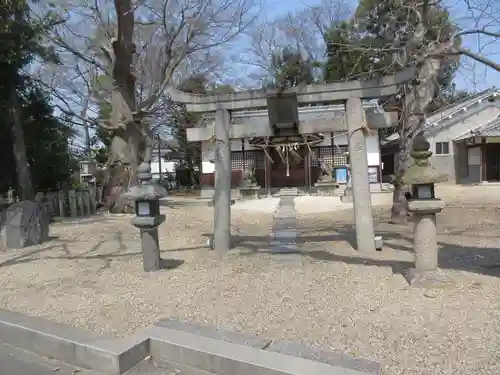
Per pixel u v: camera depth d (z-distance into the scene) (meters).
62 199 14.02
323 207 15.11
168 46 16.36
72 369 3.63
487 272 5.31
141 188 6.09
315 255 6.82
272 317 4.19
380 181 20.72
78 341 3.72
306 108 19.42
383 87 6.71
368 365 3.13
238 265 6.36
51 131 14.99
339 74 18.00
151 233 6.18
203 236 9.41
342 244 7.62
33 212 8.81
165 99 19.03
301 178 22.38
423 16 7.34
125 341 3.69
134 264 6.70
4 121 12.29
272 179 22.55
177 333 3.83
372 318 4.03
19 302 5.01
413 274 4.99
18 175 12.06
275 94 6.75
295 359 3.25
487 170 23.48
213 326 4.02
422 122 9.27
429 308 4.18
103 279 5.90
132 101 15.76
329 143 21.42
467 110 24.62
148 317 4.36
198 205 18.27
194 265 6.46
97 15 16.02
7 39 10.93
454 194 17.20
